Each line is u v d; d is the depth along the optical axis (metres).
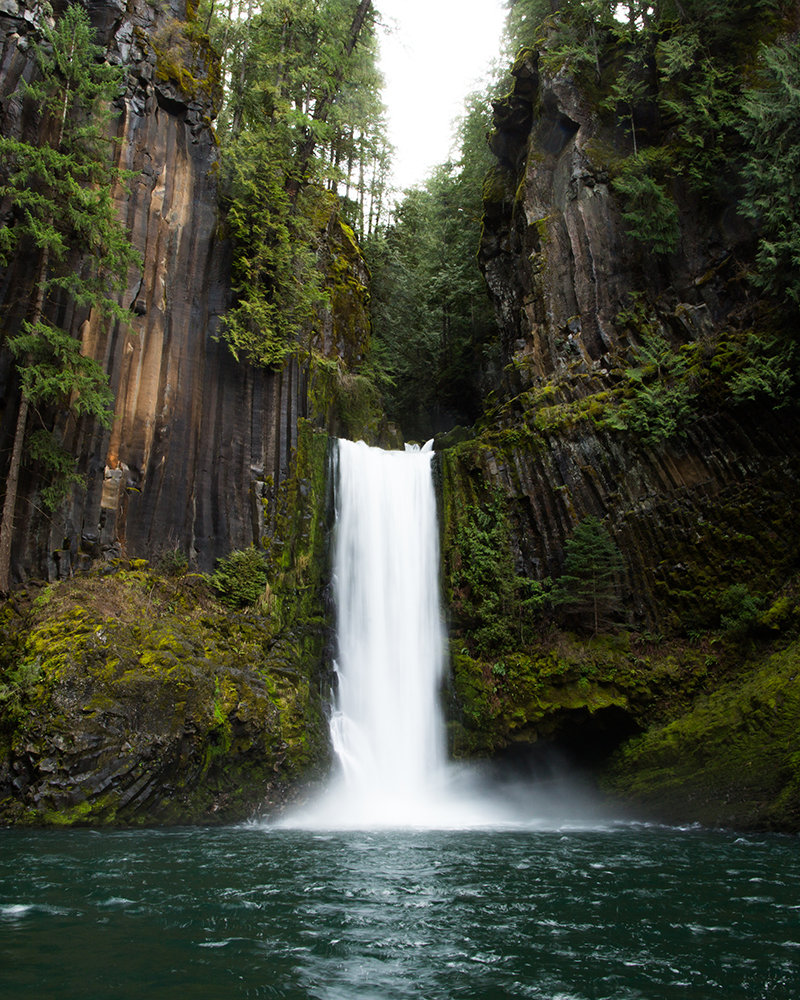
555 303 27.11
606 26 29.42
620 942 6.97
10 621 17.16
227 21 30.92
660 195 24.59
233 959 6.19
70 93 20.25
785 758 15.62
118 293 21.98
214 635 20.06
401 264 40.06
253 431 25.28
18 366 17.98
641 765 19.17
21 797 14.24
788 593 19.31
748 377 20.67
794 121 21.09
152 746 15.46
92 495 20.47
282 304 26.64
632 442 23.05
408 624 24.19
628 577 22.12
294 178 29.89
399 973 6.00
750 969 6.20
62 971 5.72
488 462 25.03
